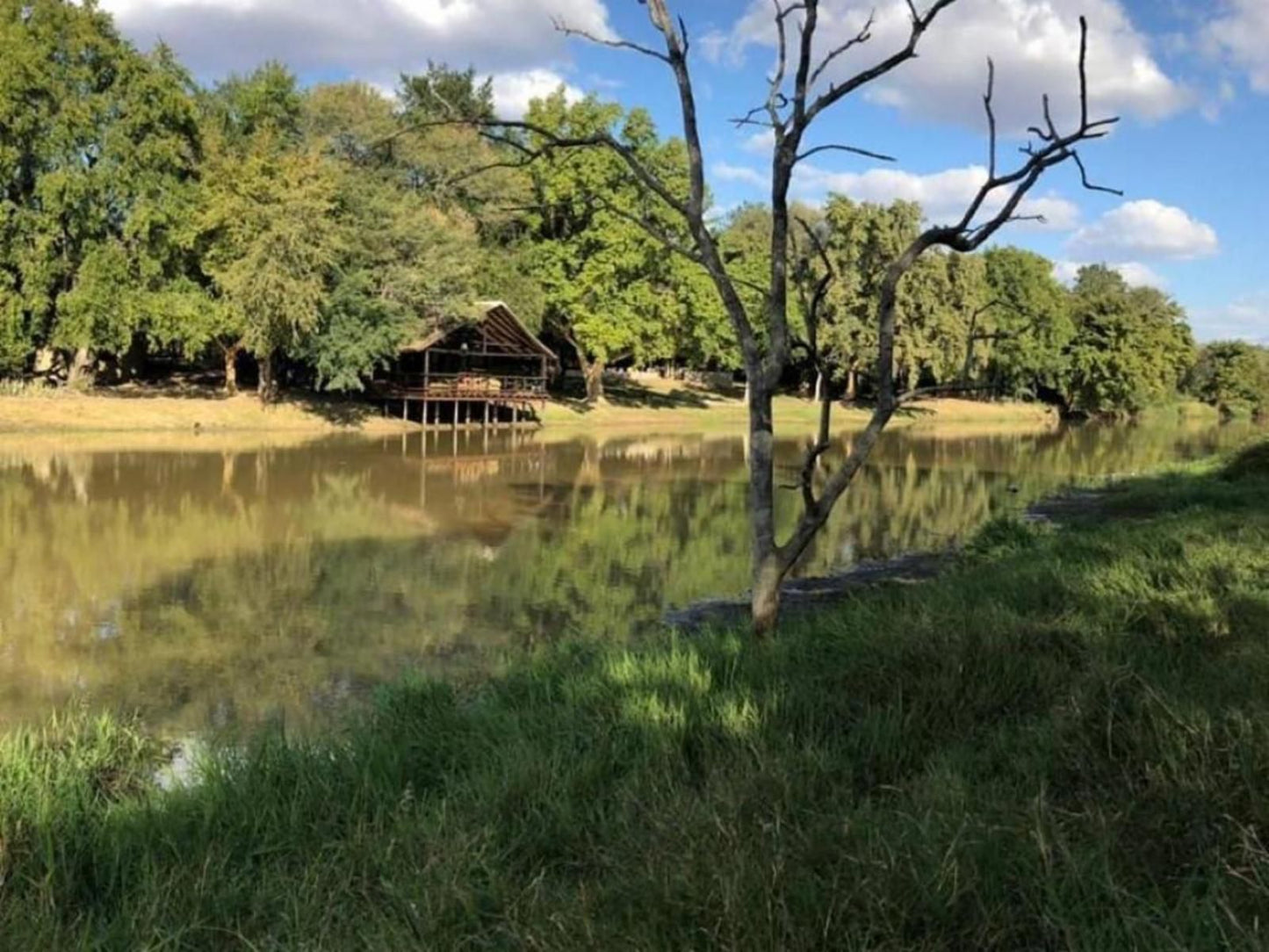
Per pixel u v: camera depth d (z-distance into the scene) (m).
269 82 42.78
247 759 5.11
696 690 5.30
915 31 6.03
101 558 14.80
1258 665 5.04
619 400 58.31
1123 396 70.94
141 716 8.15
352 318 38.50
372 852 3.73
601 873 3.50
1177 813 3.40
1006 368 66.38
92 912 3.39
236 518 18.66
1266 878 2.83
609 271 47.88
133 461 26.77
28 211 33.44
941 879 2.94
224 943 3.23
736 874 3.00
